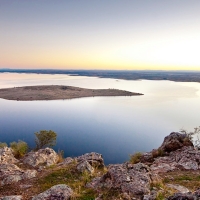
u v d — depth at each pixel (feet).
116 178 30.86
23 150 60.54
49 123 310.86
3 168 40.16
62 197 26.58
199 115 379.55
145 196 25.27
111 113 404.16
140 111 423.23
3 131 257.55
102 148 198.39
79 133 253.44
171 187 32.17
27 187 32.91
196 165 47.52
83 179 34.99
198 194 22.70
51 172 40.63
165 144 63.16
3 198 28.07
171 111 421.59
